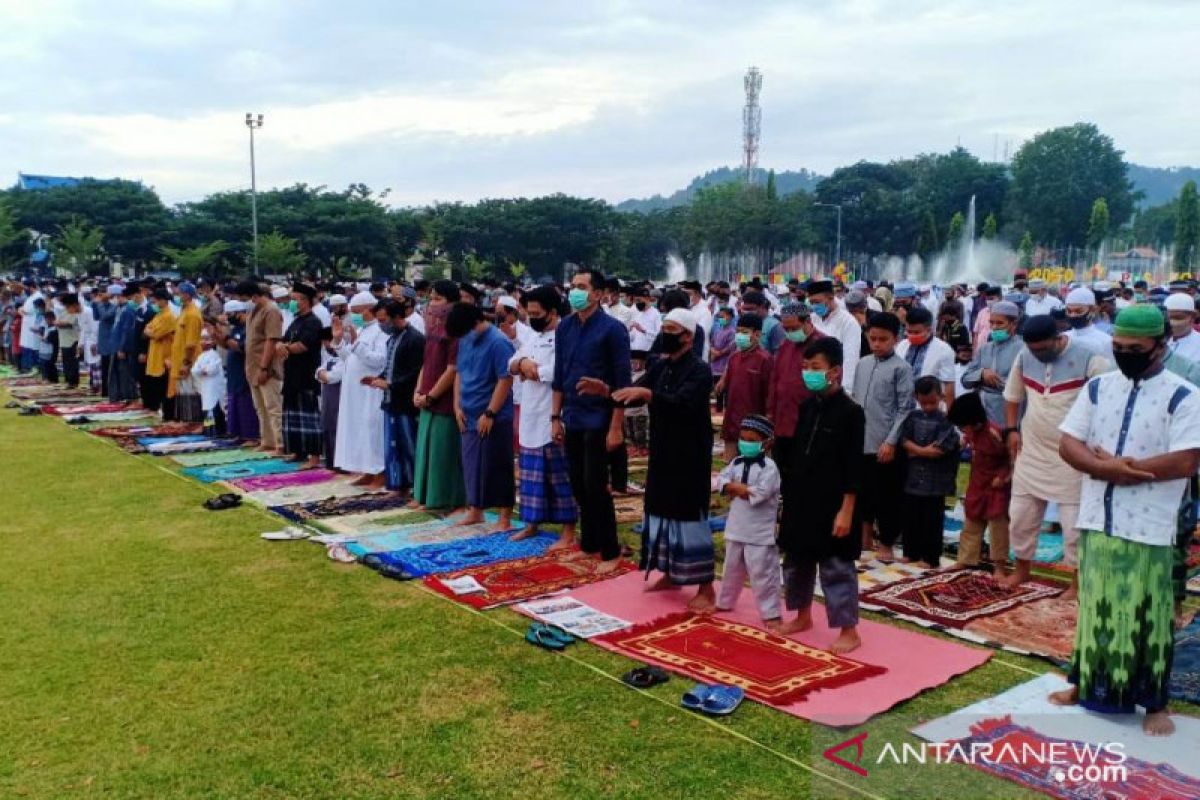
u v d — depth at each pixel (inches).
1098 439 162.4
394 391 331.0
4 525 292.2
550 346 271.7
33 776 145.2
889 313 259.1
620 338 247.8
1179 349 286.5
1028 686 176.9
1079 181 3149.6
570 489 272.4
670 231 3024.1
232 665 186.4
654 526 223.5
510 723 162.4
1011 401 238.8
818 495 192.5
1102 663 162.1
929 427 254.7
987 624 209.3
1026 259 2933.1
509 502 290.8
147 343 536.7
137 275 2139.5
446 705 169.3
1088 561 164.7
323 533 285.9
